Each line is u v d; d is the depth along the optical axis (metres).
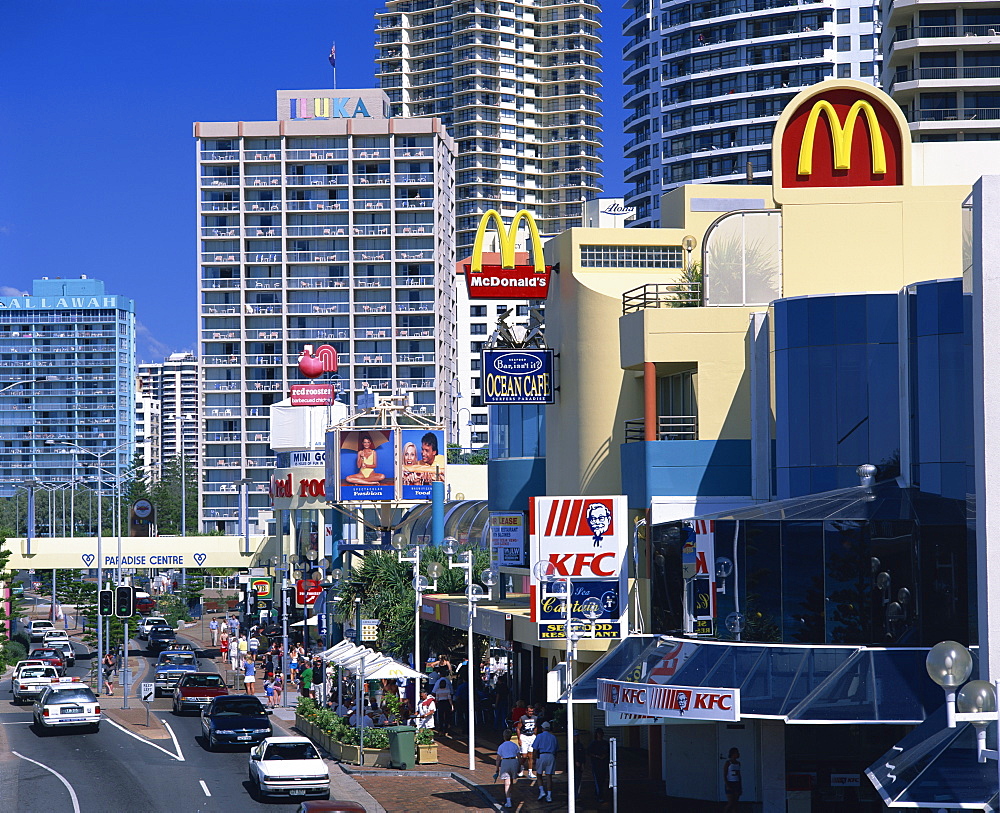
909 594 43.66
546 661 71.88
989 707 23.05
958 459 43.62
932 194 59.62
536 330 72.38
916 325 45.62
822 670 43.12
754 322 55.81
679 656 46.22
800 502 47.50
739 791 47.16
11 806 50.72
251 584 133.38
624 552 54.34
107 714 81.69
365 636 73.94
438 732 70.75
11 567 131.50
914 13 153.75
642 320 59.44
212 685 82.56
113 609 92.19
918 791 29.94
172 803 51.62
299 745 54.41
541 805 50.03
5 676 117.25
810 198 59.94
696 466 58.16
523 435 73.31
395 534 106.31
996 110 153.75
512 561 71.38
